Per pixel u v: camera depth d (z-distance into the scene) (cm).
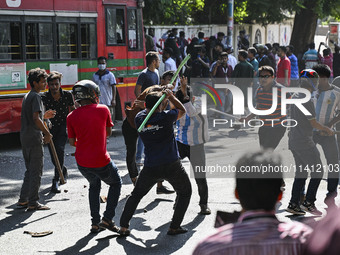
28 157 696
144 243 583
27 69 1109
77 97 599
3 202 734
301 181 675
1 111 1071
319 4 2434
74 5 1195
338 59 2131
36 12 1120
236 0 2325
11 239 594
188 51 1883
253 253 244
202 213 683
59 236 604
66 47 1184
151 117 574
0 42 1062
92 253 553
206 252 246
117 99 1311
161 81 749
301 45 2544
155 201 744
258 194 262
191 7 2380
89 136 588
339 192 777
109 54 1276
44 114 708
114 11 1288
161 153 579
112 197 605
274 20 2405
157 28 2008
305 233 250
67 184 827
